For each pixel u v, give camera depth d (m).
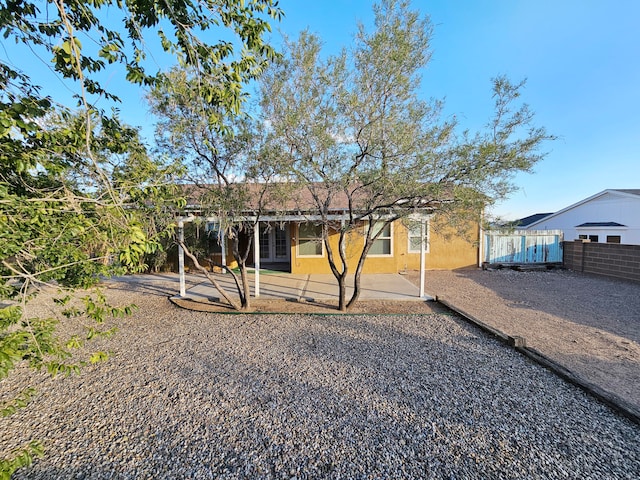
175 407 2.94
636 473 2.06
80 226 1.95
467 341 4.66
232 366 3.84
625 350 4.27
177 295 8.20
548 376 3.48
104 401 3.05
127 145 3.20
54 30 2.06
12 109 1.77
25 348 1.67
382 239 11.27
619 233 15.99
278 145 5.09
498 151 4.63
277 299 7.58
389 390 3.20
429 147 4.82
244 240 13.36
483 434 2.49
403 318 5.98
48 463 2.22
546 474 2.06
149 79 2.52
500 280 9.89
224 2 2.05
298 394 3.15
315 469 2.15
